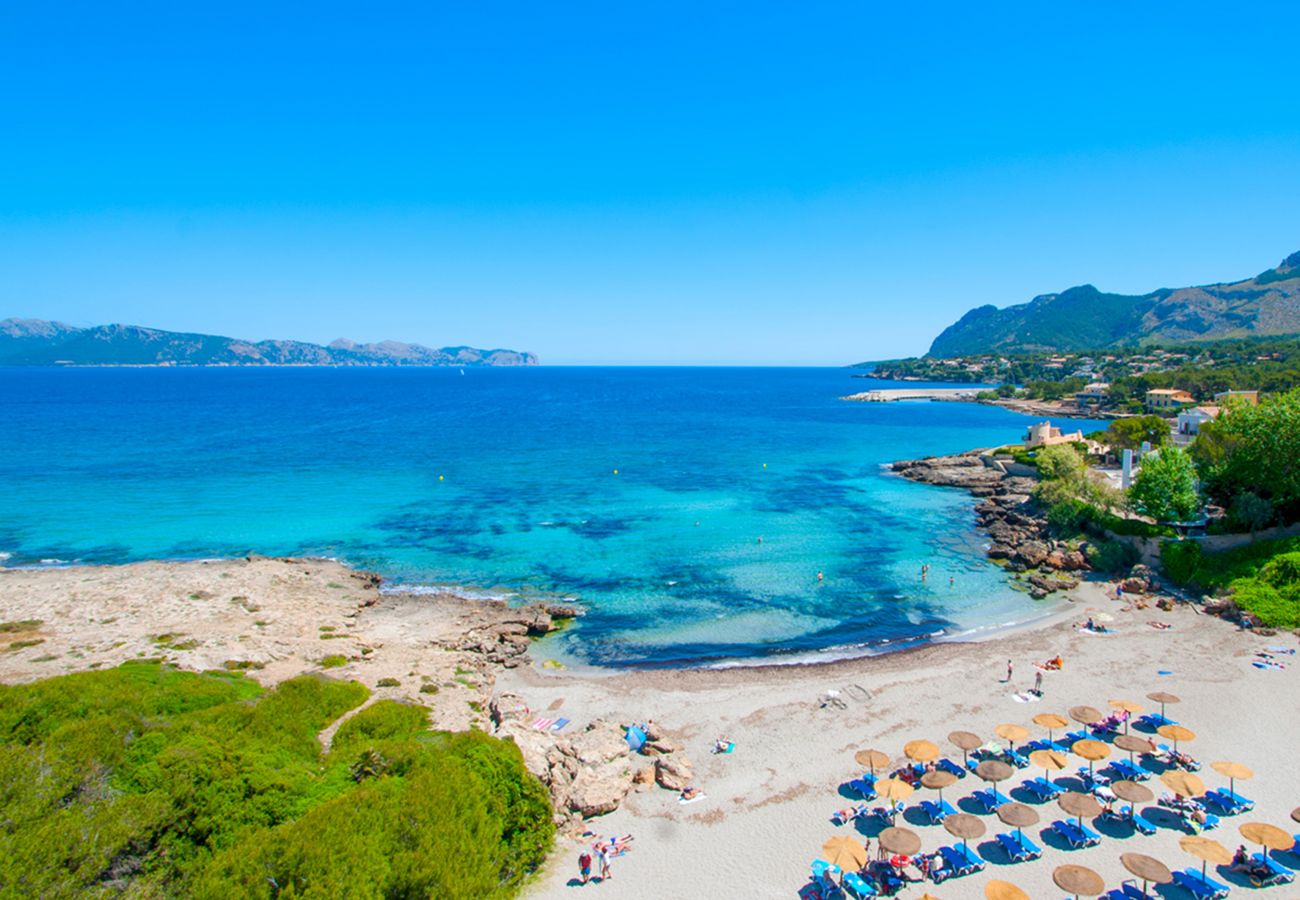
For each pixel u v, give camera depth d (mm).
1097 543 61250
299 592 54531
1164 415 163000
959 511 83562
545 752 31219
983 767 29078
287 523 76562
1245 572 50500
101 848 21062
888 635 48062
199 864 22047
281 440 138375
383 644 45750
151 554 66188
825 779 31266
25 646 41375
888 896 24234
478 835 24141
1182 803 28062
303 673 38938
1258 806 27906
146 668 36469
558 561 64500
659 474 106188
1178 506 56656
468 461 116062
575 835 27891
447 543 69812
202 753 25719
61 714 28547
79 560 64188
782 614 52156
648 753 33719
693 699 39094
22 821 21281
